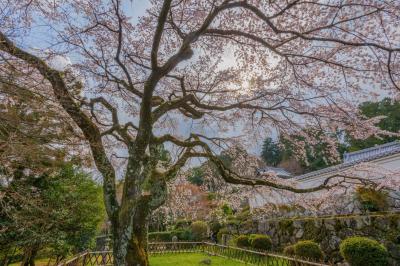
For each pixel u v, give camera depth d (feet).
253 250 31.71
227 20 17.60
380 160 31.01
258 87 19.26
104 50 20.12
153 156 17.40
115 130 18.21
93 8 17.52
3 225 19.06
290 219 39.63
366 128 17.06
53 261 31.68
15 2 13.28
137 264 13.78
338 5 13.85
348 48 14.89
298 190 19.08
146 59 21.53
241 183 19.31
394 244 24.30
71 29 17.28
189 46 14.79
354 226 28.86
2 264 24.85
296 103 18.20
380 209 28.91
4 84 8.79
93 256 36.55
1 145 8.77
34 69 12.32
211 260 35.73
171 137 18.95
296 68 17.38
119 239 14.16
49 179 23.99
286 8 13.64
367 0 13.38
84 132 14.80
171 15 18.19
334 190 22.13
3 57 9.34
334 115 17.47
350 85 16.22
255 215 40.68
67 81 17.79
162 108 16.98
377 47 12.95
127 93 22.90
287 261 25.27
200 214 56.75
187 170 26.53
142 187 15.43
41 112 10.06
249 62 18.95
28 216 18.93
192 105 21.39
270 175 22.79
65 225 27.48
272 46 15.26
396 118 56.39
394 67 13.94
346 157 49.39
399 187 20.93
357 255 21.93
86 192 30.78
